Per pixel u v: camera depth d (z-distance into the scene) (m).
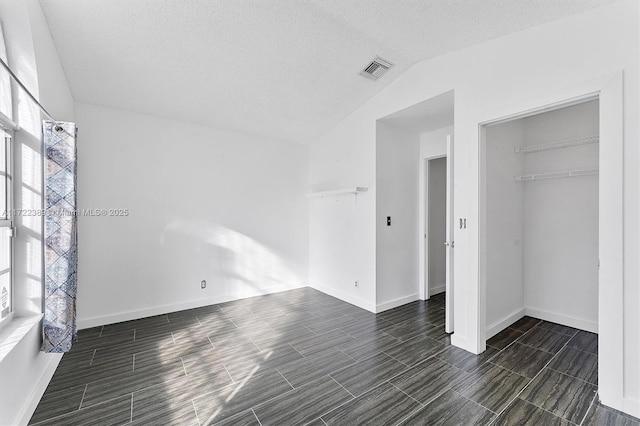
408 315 3.59
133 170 3.44
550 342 2.78
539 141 3.39
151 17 2.20
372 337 2.94
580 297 3.12
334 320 3.41
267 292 4.53
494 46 2.46
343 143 4.24
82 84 2.86
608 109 1.84
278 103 3.61
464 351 2.62
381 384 2.11
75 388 2.06
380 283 3.76
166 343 2.79
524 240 3.54
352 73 3.17
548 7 1.99
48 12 2.04
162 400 1.93
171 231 3.68
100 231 3.23
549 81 2.12
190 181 3.83
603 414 1.78
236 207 4.22
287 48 2.68
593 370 2.28
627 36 1.78
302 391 2.04
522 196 3.52
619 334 1.80
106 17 2.16
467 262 2.63
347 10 2.25
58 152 2.07
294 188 4.83
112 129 3.32
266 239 4.51
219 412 1.82
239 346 2.73
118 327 3.17
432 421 1.74
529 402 1.90
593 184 3.03
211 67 2.83
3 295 1.84
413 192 4.20
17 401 1.61
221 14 2.24
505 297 3.21
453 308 3.00
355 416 1.78
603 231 1.87
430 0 2.09
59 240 2.05
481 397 1.96
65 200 2.08
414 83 3.14
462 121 2.68
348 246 4.16
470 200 2.61
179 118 3.72
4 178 1.86
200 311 3.71
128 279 3.39
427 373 2.25
